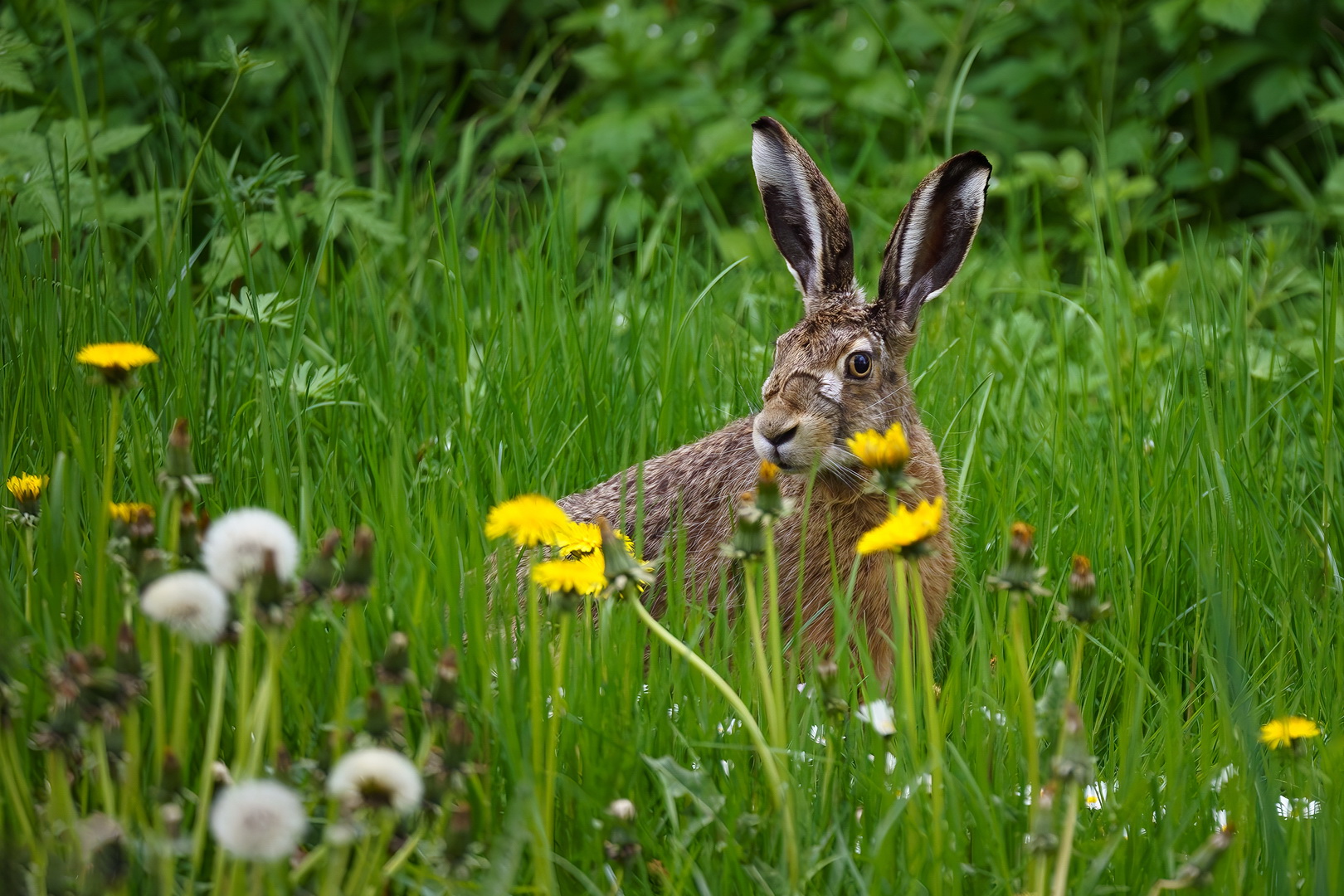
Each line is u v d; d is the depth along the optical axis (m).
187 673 4.21
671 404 8.51
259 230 9.83
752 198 13.86
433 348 9.71
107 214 9.74
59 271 8.07
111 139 9.97
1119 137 13.41
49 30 12.34
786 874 4.53
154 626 4.21
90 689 3.85
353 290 9.70
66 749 3.91
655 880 4.75
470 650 4.97
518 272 9.74
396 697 4.56
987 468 8.21
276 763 4.04
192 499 4.64
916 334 7.58
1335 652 6.22
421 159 14.34
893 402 7.19
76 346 7.42
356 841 4.21
